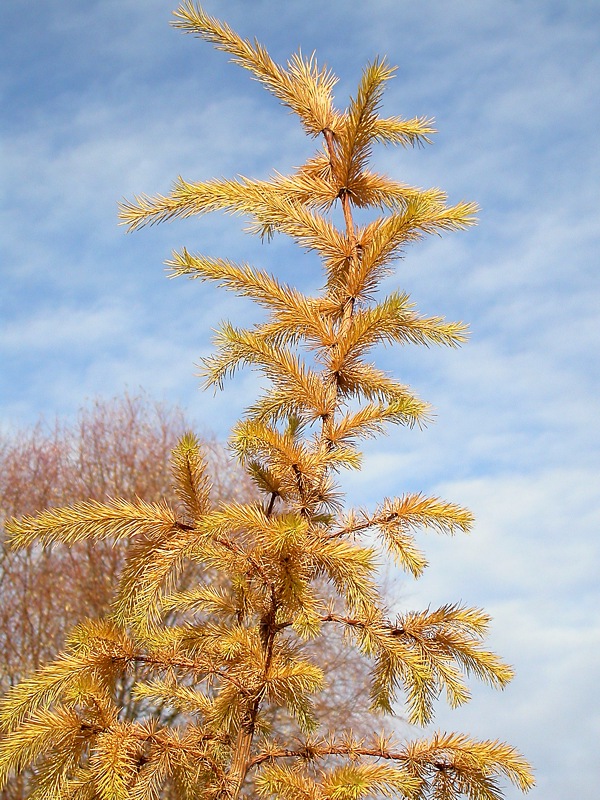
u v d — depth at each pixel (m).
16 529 2.24
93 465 11.26
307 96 2.90
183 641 2.48
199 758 2.16
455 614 2.35
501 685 2.33
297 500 2.46
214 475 10.54
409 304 2.39
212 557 2.18
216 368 2.65
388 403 2.60
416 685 2.26
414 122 2.98
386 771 1.96
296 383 2.40
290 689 2.10
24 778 5.48
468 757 2.14
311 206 2.89
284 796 1.94
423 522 2.31
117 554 9.50
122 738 2.03
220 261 2.46
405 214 2.34
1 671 9.12
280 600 2.13
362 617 2.24
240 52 2.78
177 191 2.55
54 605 9.68
